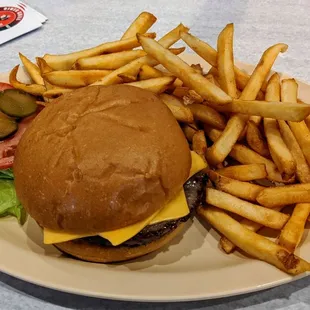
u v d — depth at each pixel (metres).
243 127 0.24
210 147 0.25
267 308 0.21
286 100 0.26
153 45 0.26
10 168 0.25
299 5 0.44
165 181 0.21
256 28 0.41
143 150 0.21
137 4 0.44
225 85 0.26
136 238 0.21
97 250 0.21
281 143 0.24
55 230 0.21
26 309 0.21
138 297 0.19
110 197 0.20
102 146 0.20
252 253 0.21
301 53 0.37
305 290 0.21
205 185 0.23
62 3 0.45
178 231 0.23
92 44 0.39
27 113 0.27
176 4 0.44
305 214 0.22
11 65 0.37
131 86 0.24
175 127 0.22
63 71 0.27
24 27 0.41
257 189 0.23
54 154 0.21
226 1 0.45
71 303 0.21
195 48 0.28
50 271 0.20
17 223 0.24
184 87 0.28
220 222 0.22
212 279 0.20
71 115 0.22
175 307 0.21
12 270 0.20
